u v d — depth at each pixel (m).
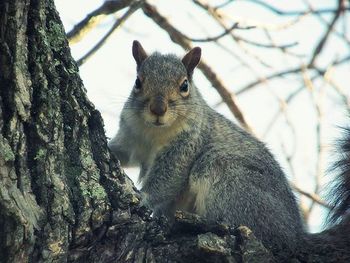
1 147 5.90
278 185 10.01
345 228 9.25
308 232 10.02
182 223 7.43
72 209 6.45
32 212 6.12
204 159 10.17
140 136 10.48
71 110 6.79
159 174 10.34
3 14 6.10
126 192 6.91
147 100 10.07
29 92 6.33
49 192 6.31
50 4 6.85
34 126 6.36
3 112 6.08
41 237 6.16
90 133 7.00
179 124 10.31
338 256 8.34
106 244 6.69
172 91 10.17
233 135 10.64
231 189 9.70
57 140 6.53
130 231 6.84
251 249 7.30
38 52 6.51
